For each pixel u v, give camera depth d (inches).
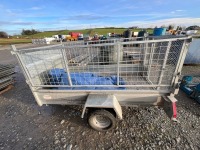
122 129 108.0
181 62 83.5
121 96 101.7
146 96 97.7
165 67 90.0
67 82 111.6
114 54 129.6
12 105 158.4
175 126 108.0
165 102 94.3
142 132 103.8
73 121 123.0
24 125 121.5
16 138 106.1
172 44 84.9
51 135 107.3
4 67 197.9
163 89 94.7
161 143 93.0
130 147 91.9
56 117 130.4
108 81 106.6
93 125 106.1
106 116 97.9
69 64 132.2
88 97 101.4
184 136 97.7
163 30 205.3
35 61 115.3
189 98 149.8
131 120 117.4
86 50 136.3
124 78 119.3
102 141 98.4
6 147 98.0
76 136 104.8
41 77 122.1
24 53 103.1
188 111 126.5
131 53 130.4
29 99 170.6
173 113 86.6
